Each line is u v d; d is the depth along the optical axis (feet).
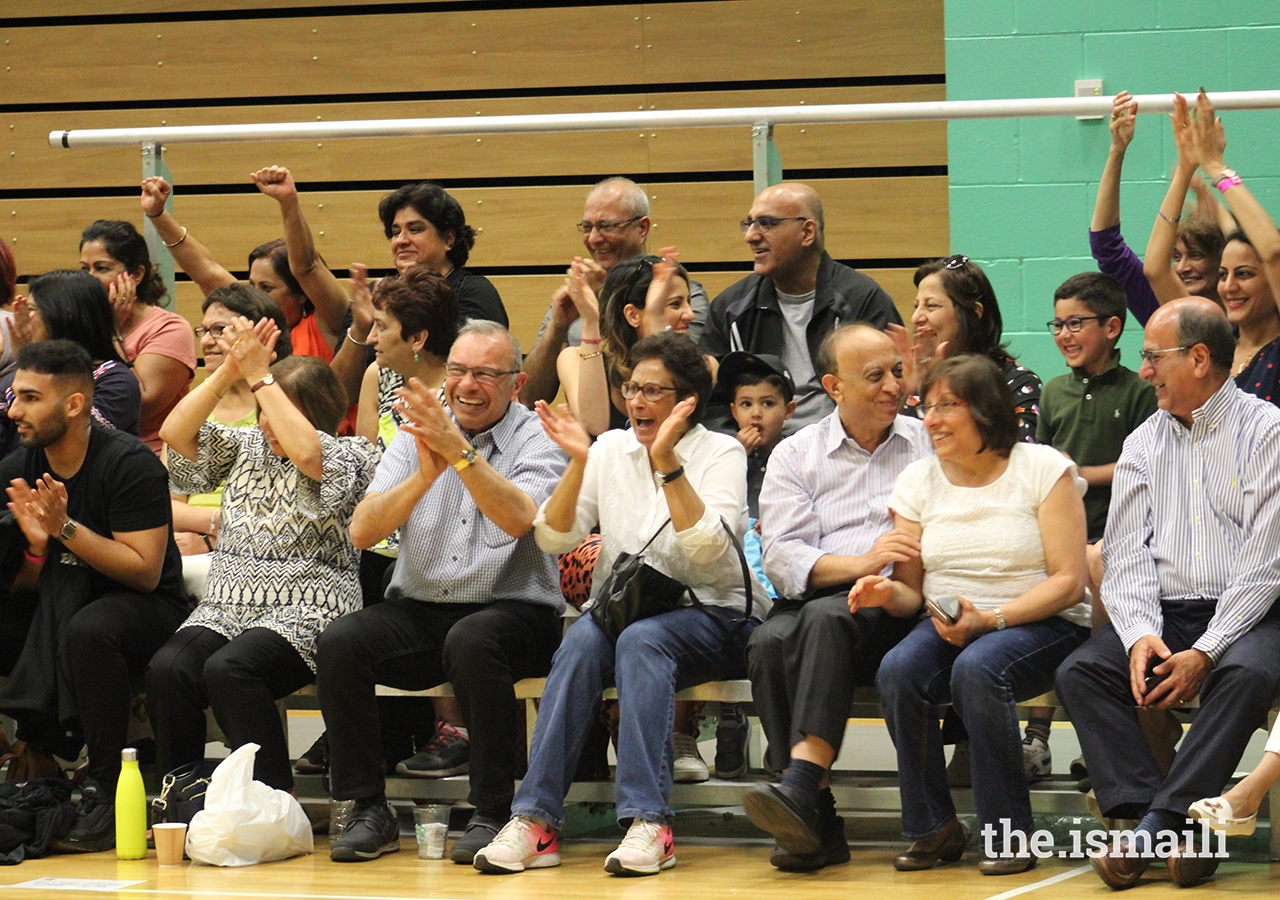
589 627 40.91
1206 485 39.09
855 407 41.60
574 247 67.82
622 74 71.36
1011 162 57.93
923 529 40.42
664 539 41.86
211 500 53.01
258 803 40.88
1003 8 62.18
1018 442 40.11
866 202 63.05
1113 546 39.68
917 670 38.01
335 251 71.00
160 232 55.67
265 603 43.93
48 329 47.85
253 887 37.37
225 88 74.08
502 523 41.57
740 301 51.49
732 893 35.73
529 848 39.14
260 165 70.90
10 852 41.22
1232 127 51.88
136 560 44.11
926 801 38.14
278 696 43.37
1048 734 45.37
